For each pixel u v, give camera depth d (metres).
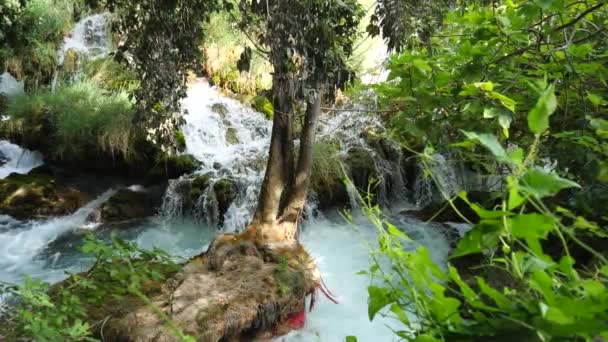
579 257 2.59
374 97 7.67
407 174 7.26
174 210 6.72
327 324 4.08
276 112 4.52
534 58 2.18
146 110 4.64
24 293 2.34
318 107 4.51
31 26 8.20
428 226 6.06
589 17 2.11
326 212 6.66
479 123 1.88
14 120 7.59
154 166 7.15
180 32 4.21
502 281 1.46
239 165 7.11
